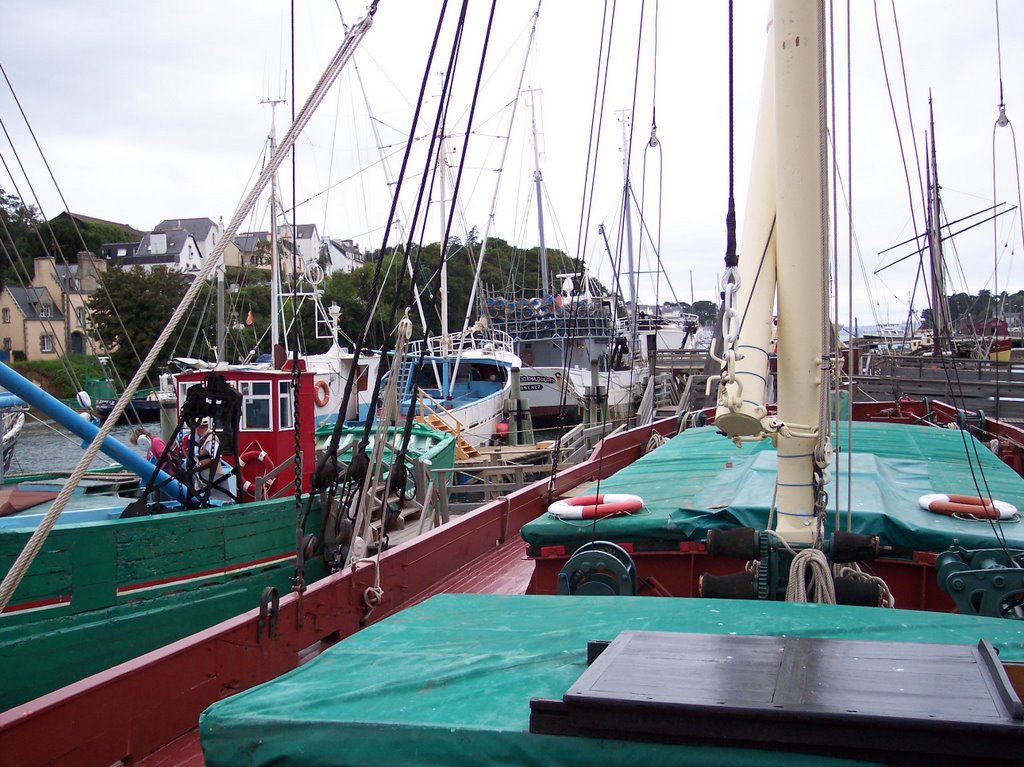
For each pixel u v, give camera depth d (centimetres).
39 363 4478
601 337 3516
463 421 2659
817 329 481
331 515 957
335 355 2570
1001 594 490
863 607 416
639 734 276
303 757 311
